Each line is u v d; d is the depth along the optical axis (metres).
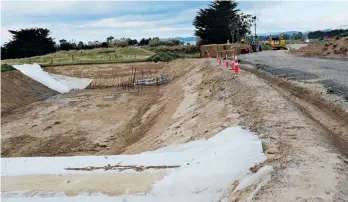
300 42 88.12
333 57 28.52
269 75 19.78
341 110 11.38
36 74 39.41
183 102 19.12
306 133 9.09
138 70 42.66
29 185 8.86
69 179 9.08
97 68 43.88
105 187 8.40
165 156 10.04
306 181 6.34
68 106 29.09
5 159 10.79
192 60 38.69
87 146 18.73
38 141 20.08
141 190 8.08
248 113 11.70
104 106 28.14
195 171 8.39
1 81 32.41
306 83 15.79
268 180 6.62
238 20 70.25
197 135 11.89
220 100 14.84
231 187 7.40
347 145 9.02
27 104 30.81
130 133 19.94
